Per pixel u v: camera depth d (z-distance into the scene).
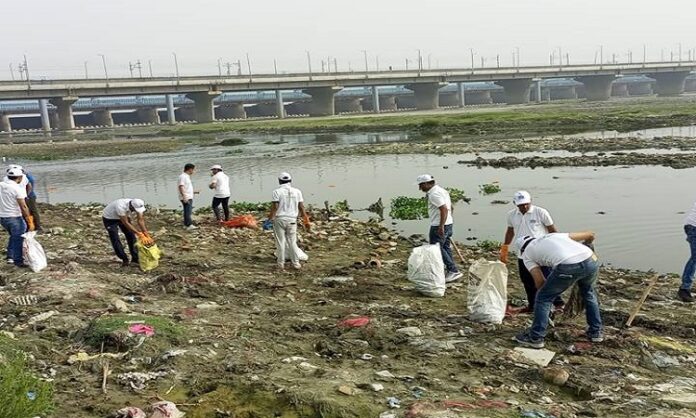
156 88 106.38
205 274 12.73
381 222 20.77
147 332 8.15
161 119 165.00
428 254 11.20
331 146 57.50
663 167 30.20
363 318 9.26
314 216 21.11
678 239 16.16
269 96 148.75
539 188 25.94
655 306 10.30
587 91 162.00
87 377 7.06
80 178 42.78
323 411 6.05
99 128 118.62
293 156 49.44
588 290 8.12
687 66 162.88
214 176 19.91
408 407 6.11
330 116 122.88
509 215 9.76
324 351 8.00
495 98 185.25
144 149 65.44
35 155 62.75
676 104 91.00
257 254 15.17
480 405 6.16
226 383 6.79
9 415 5.22
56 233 18.36
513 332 8.73
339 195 27.88
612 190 24.44
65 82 99.00
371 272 13.12
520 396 6.60
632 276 12.70
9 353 7.44
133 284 11.68
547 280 7.97
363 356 7.81
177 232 18.61
